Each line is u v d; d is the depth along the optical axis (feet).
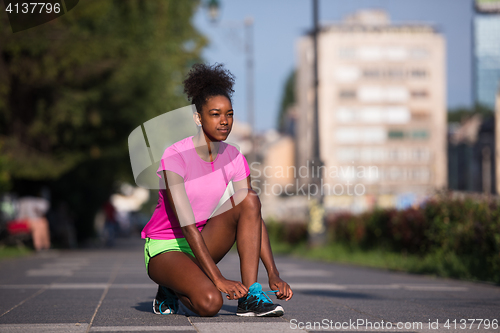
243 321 19.36
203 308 18.79
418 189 444.55
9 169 92.43
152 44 116.16
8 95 98.12
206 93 19.51
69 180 125.80
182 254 19.69
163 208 19.94
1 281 38.11
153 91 108.37
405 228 59.26
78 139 104.58
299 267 56.95
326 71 446.60
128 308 23.75
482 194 50.06
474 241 44.32
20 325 18.99
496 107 344.69
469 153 399.44
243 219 19.77
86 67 101.45
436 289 33.65
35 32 92.79
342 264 64.08
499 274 39.45
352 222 78.02
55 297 28.30
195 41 130.72
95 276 42.88
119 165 111.65
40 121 99.86
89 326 18.75
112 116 105.09
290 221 114.32
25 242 105.70
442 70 453.58
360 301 26.81
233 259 74.38
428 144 449.89
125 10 116.57
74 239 141.38
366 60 449.48
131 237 284.41
